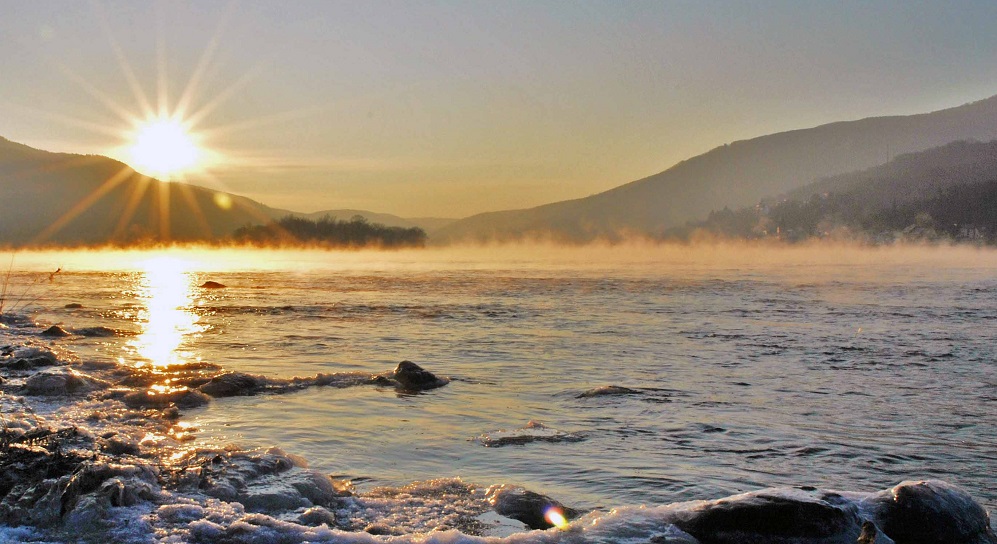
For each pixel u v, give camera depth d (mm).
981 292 42406
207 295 40625
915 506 6898
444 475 8734
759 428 11102
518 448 9930
